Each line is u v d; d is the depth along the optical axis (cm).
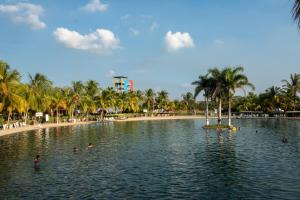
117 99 16725
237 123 10438
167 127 9050
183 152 3931
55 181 2488
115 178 2562
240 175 2597
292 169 2805
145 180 2480
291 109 14875
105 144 4888
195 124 10712
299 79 14588
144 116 18188
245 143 4778
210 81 7650
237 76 7338
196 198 2006
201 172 2736
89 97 13088
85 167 3039
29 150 4225
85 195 2102
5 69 7131
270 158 3394
